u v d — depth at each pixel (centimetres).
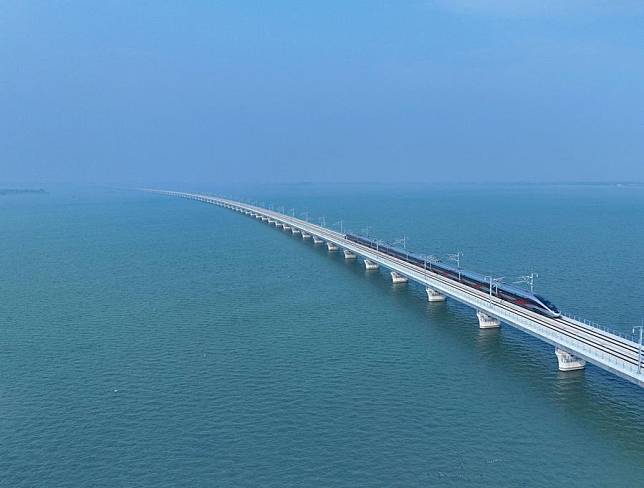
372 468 6762
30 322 12544
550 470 6712
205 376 9444
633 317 12425
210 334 11644
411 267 16050
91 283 16538
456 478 6562
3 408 8312
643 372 7650
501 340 11194
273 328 12044
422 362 10025
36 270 18650
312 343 11069
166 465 6838
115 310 13488
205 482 6500
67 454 7088
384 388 8938
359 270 18612
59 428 7731
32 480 6569
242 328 12050
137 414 8112
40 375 9531
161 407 8325
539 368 9688
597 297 14212
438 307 13788
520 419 7900
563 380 9156
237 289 15700
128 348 10819
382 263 17038
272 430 7638
